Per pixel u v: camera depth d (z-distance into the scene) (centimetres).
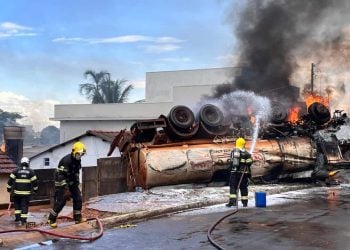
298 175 1748
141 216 1020
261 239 785
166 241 787
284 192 1477
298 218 988
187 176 1484
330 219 973
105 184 1555
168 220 993
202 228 893
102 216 1004
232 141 1606
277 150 1655
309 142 1728
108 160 1569
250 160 1165
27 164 1017
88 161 2866
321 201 1257
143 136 1540
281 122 1744
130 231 878
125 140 1529
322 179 1703
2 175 1451
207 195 1306
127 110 3922
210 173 1516
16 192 997
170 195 1308
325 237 795
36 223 999
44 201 1566
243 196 1170
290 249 714
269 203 1224
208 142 1578
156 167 1431
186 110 1577
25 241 790
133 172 1502
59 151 3045
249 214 1048
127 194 1345
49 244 778
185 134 1552
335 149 1744
